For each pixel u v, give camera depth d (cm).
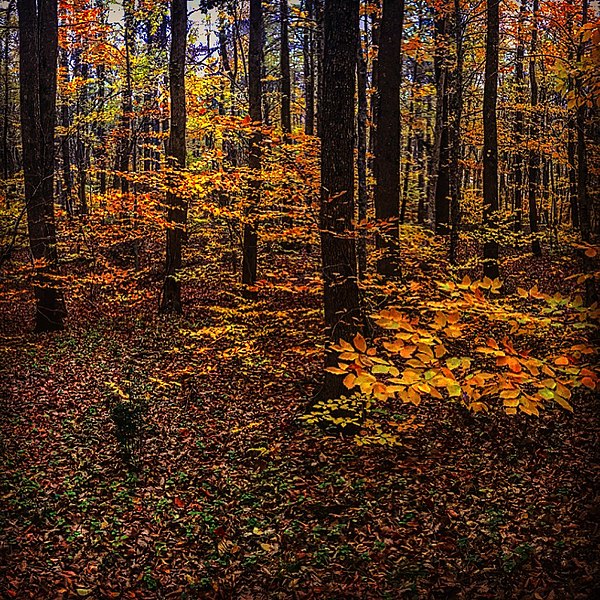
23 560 583
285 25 1989
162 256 2159
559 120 1841
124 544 626
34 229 1339
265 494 728
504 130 2041
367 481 738
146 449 842
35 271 1273
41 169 1318
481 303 405
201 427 921
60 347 1295
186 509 697
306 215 970
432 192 1580
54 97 1392
